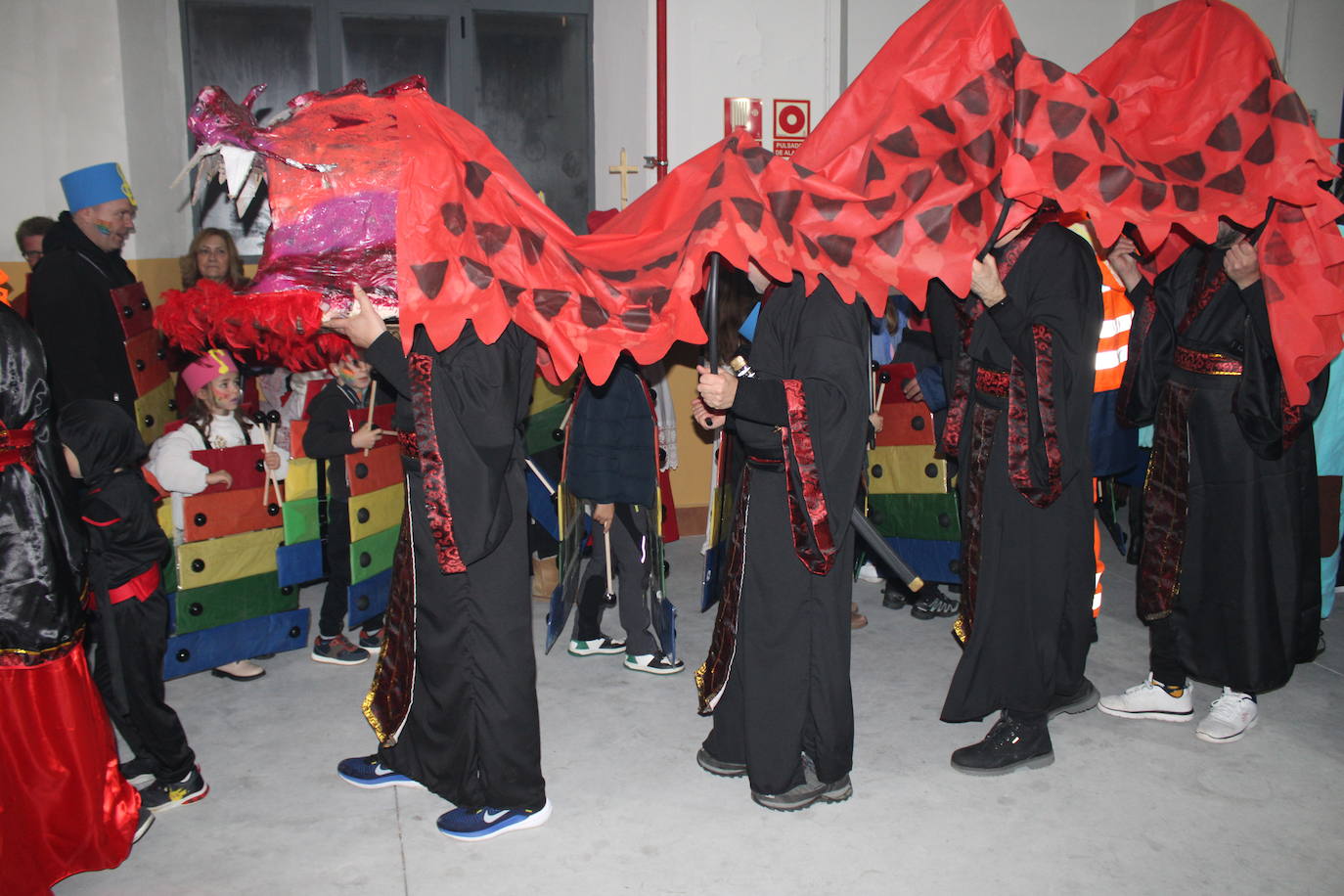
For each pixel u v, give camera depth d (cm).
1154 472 342
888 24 609
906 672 405
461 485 260
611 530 398
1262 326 308
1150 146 291
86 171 425
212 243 508
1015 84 269
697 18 593
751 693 295
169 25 609
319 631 424
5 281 262
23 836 257
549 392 462
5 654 250
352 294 256
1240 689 332
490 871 278
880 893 265
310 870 279
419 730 298
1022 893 264
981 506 312
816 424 272
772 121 609
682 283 255
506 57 655
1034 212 278
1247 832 288
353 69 645
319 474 404
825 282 276
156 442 380
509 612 283
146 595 292
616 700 385
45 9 533
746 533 292
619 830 297
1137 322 348
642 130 610
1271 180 278
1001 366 305
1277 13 628
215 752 345
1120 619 449
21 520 248
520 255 257
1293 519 328
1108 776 321
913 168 276
